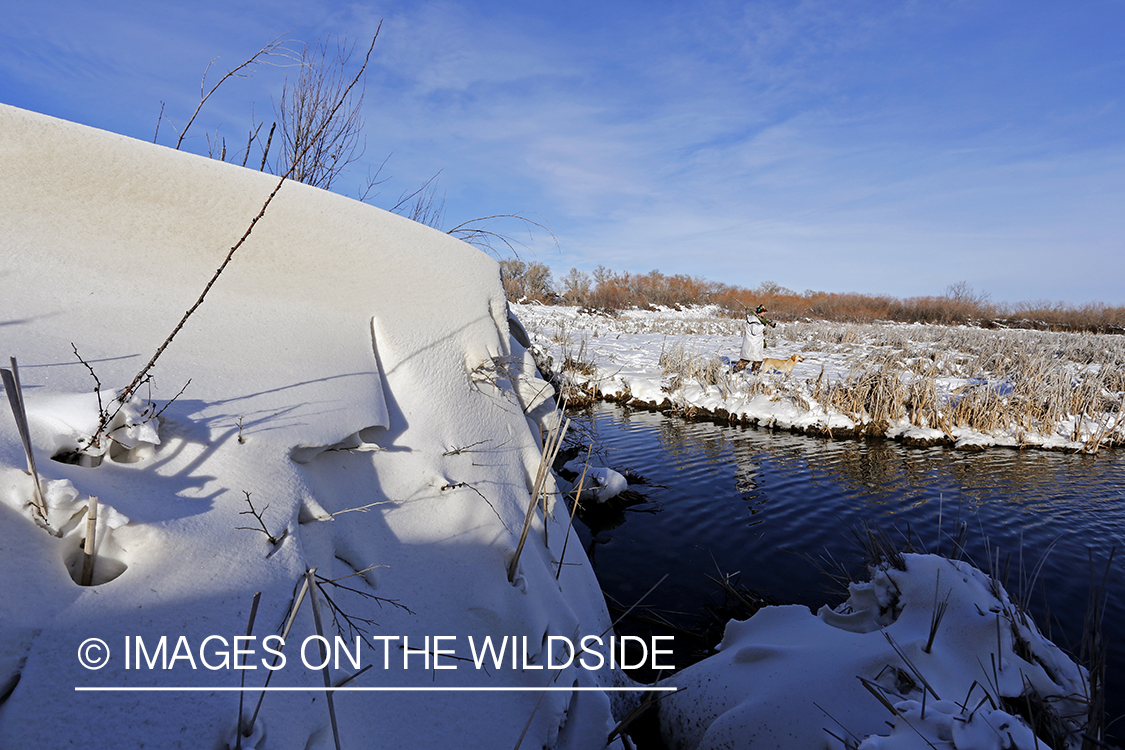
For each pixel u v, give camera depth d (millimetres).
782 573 4730
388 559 2314
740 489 6707
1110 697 3174
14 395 1446
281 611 1735
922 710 1995
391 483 2598
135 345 2229
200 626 1560
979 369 13430
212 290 2715
